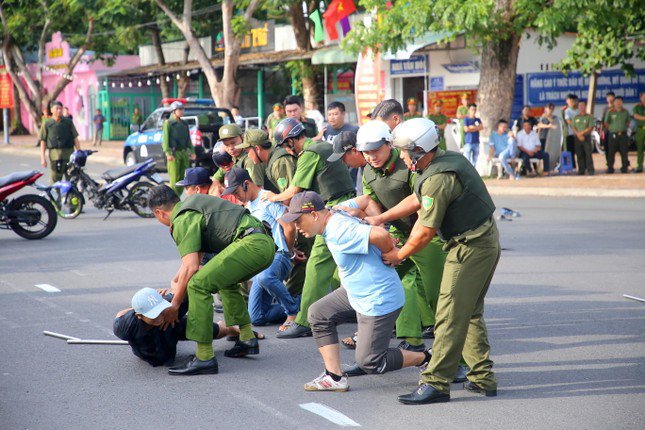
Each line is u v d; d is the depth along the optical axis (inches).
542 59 1071.6
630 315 337.4
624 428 216.7
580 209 666.2
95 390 256.5
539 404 236.5
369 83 1080.2
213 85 1272.1
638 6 808.9
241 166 373.7
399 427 220.4
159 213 275.3
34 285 413.7
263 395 249.9
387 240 233.5
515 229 565.0
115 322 273.7
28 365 283.6
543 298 369.7
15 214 548.7
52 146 728.3
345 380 253.4
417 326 278.2
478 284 232.7
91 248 521.0
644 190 746.2
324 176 319.3
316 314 252.5
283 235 322.7
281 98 1620.3
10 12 1720.0
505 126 885.2
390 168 267.4
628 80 1108.5
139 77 1716.3
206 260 324.2
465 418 226.1
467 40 943.7
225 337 320.8
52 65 2092.8
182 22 1278.3
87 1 1470.2
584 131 879.7
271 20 1494.8
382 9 870.4
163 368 279.7
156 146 1005.8
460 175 227.0
